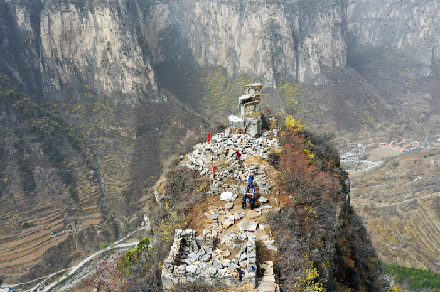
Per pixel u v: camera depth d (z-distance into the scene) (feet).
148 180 388.37
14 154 368.27
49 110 462.19
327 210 79.41
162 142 440.45
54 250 301.22
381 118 607.78
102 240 317.83
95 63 509.76
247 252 59.72
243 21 612.29
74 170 390.42
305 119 534.37
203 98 619.26
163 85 631.15
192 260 60.70
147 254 86.58
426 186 366.02
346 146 516.73
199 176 88.69
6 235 308.60
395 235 289.12
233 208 75.92
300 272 59.98
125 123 458.50
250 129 106.11
